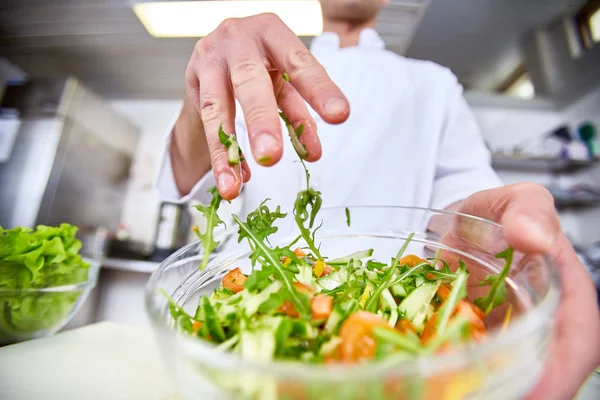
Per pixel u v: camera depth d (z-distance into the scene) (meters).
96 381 0.43
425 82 1.14
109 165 2.74
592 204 2.38
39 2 2.00
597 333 0.31
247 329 0.27
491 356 0.19
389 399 0.17
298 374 0.17
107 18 2.07
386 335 0.23
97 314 1.83
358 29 1.35
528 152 2.51
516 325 0.22
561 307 0.32
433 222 0.49
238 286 0.39
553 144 2.43
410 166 1.03
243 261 0.47
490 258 0.39
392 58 1.18
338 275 0.40
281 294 0.30
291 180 0.95
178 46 2.29
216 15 1.96
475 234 0.41
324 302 0.29
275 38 0.38
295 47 0.36
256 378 0.18
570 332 0.31
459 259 0.40
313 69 0.34
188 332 0.30
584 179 2.43
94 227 2.63
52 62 2.57
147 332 0.59
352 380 0.17
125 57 2.45
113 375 0.44
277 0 1.77
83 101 2.44
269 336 0.26
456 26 2.16
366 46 1.27
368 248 0.51
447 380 0.18
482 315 0.32
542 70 2.36
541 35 2.27
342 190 0.96
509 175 2.54
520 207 0.34
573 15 2.17
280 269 0.32
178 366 0.23
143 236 2.73
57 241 0.65
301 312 0.28
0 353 0.50
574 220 2.48
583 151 2.31
